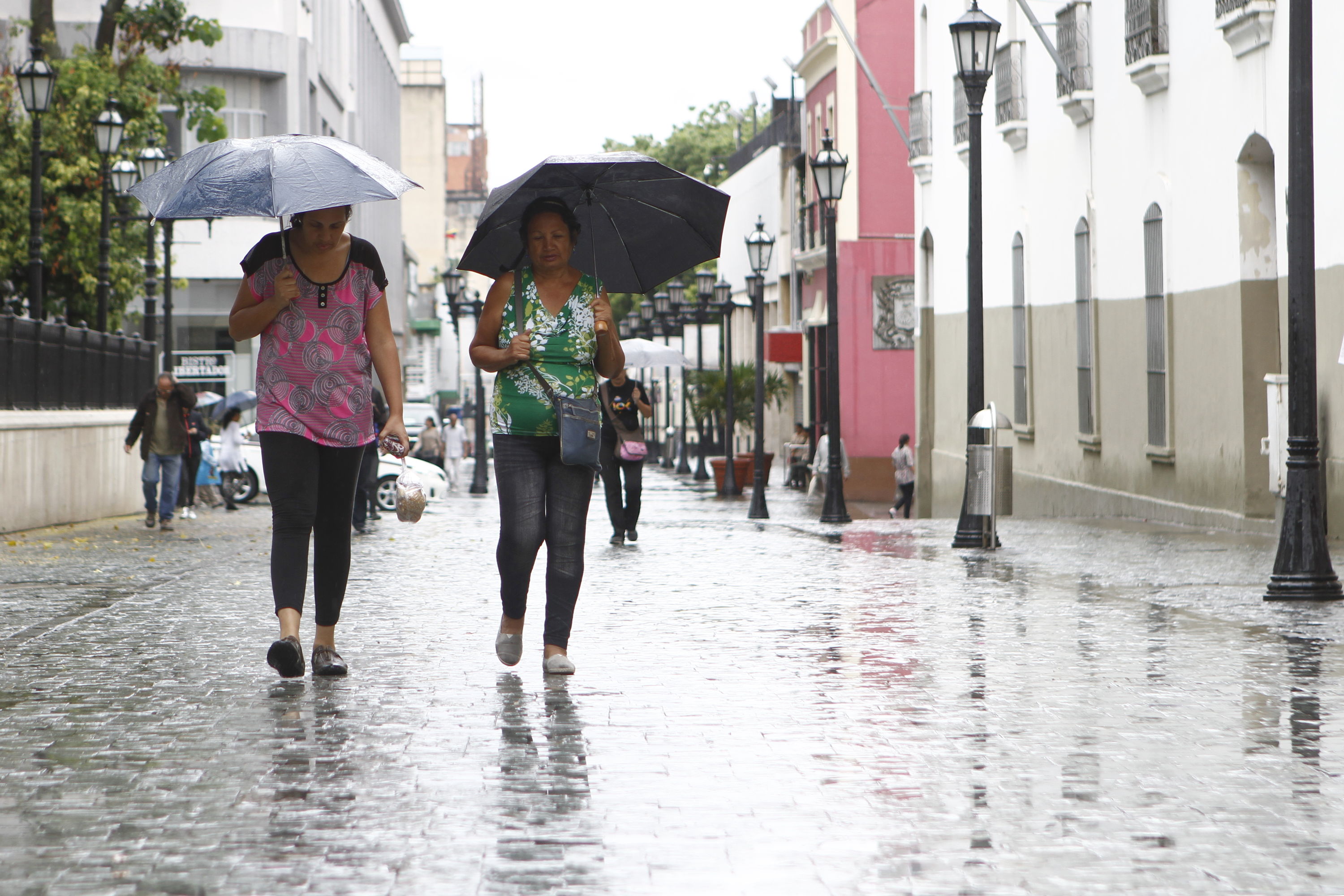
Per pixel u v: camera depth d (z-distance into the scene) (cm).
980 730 638
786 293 5288
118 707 682
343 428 738
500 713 673
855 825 494
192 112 3541
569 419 753
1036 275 2531
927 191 3216
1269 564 1341
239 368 4931
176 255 4909
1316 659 815
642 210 798
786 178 5300
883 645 879
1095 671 782
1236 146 1784
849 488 4222
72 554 1581
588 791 538
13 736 621
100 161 3041
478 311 4131
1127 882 433
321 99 5622
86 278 3081
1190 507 1939
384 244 7294
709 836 482
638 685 746
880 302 4244
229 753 593
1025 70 2556
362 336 746
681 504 3359
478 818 502
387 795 531
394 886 431
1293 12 1063
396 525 2238
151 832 484
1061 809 513
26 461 1997
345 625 971
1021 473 2628
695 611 1049
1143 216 2081
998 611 1031
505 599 777
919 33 3219
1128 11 2073
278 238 736
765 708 688
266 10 4906
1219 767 571
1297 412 1073
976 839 478
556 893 425
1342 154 1544
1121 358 2173
